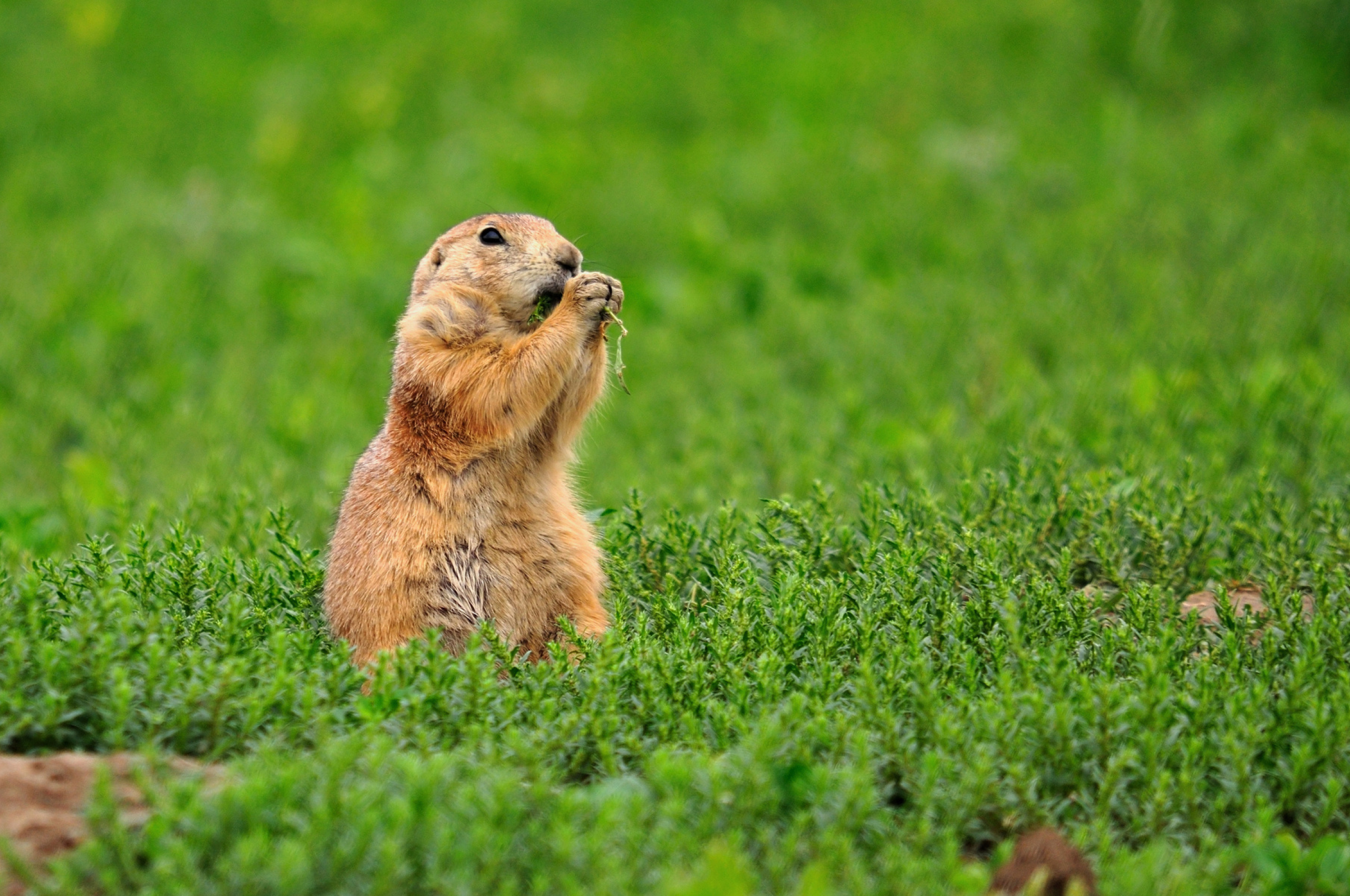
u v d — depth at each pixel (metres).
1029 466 15.60
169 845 7.44
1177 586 13.26
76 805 8.34
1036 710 9.06
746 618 11.08
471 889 7.45
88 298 28.53
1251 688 9.89
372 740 8.84
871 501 14.37
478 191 35.28
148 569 11.95
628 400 23.27
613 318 12.89
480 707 9.62
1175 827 8.65
